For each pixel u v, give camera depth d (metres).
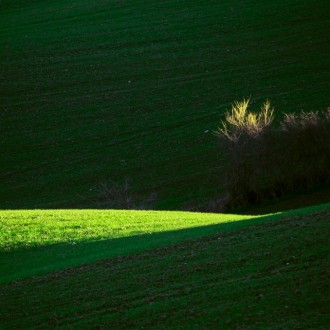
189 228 96.62
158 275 67.56
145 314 57.84
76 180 197.50
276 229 76.19
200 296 59.22
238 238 75.75
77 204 181.25
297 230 73.25
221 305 56.59
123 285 66.62
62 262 85.31
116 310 60.22
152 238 90.62
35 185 197.38
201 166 194.12
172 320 55.66
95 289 67.19
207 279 63.38
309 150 158.12
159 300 60.31
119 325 56.75
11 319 63.03
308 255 63.97
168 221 109.06
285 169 158.62
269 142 159.88
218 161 195.25
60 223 110.69
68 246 96.38
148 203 175.62
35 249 98.12
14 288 73.69
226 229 83.06
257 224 82.00
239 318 53.69
